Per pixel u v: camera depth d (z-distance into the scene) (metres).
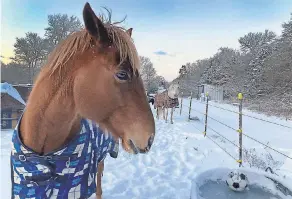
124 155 5.32
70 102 1.51
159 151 5.80
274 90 21.25
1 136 6.50
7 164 4.30
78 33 1.52
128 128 1.48
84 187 1.85
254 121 11.88
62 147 1.68
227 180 2.92
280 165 4.54
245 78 28.39
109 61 1.41
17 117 7.40
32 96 1.58
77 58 1.45
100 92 1.42
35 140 1.60
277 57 21.45
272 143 6.66
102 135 2.20
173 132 8.27
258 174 3.08
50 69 1.50
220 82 35.28
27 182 1.66
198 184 2.87
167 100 10.59
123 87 1.43
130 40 1.48
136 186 3.82
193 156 5.36
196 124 10.08
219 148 5.95
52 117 1.54
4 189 3.31
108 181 3.97
